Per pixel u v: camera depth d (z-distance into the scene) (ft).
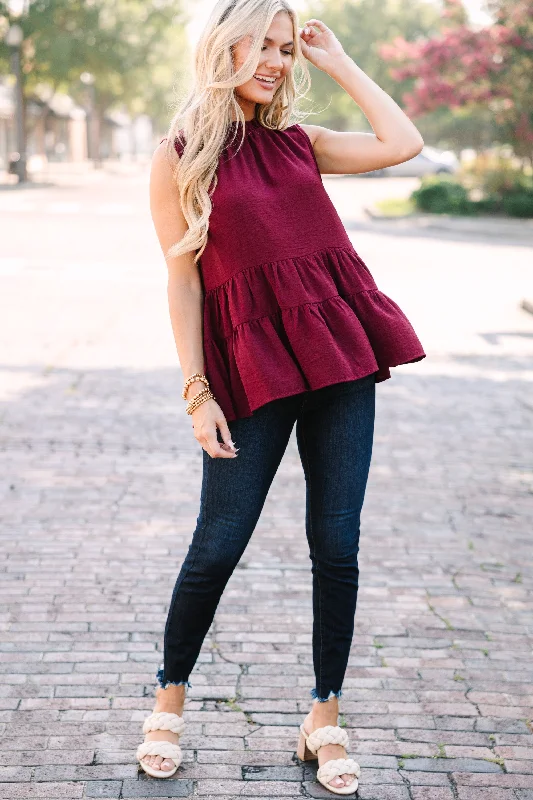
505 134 85.25
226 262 7.34
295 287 7.23
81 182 123.34
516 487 16.87
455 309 36.60
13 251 50.44
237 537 7.64
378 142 7.81
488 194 84.79
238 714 9.07
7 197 92.07
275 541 13.84
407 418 21.47
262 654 10.30
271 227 7.26
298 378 7.22
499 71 81.25
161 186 7.47
